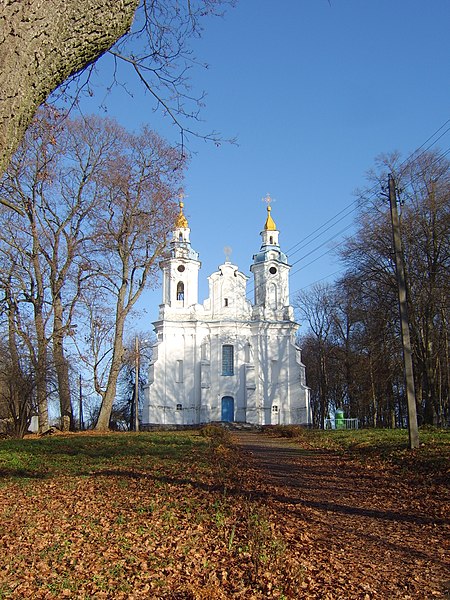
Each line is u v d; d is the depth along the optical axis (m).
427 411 36.34
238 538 8.59
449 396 45.41
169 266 62.75
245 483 14.32
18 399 32.62
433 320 39.50
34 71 3.70
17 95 3.64
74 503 11.45
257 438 38.38
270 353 62.03
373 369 47.38
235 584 6.72
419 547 8.64
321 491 13.83
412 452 19.28
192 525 9.41
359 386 59.25
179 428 57.78
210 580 6.78
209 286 63.59
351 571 7.44
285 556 7.55
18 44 3.57
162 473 15.88
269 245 65.88
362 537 9.25
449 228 34.03
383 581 7.09
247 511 9.54
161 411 59.19
